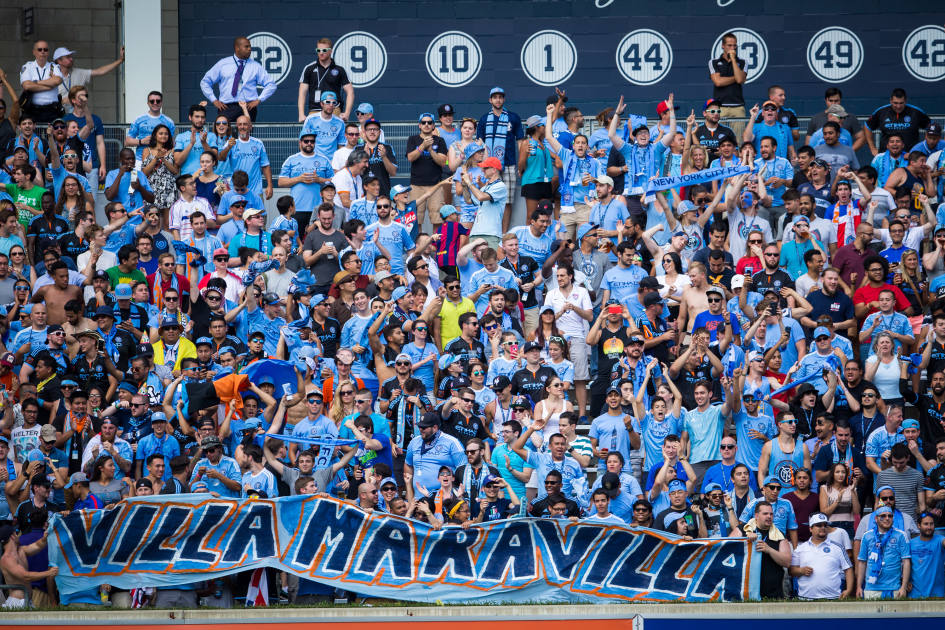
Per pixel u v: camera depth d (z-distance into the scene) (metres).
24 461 56.78
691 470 56.47
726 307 63.66
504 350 61.56
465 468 54.62
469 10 87.62
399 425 58.44
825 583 50.66
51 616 46.75
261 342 59.97
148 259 67.50
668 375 58.91
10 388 61.25
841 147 77.12
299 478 53.53
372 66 87.44
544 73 87.44
